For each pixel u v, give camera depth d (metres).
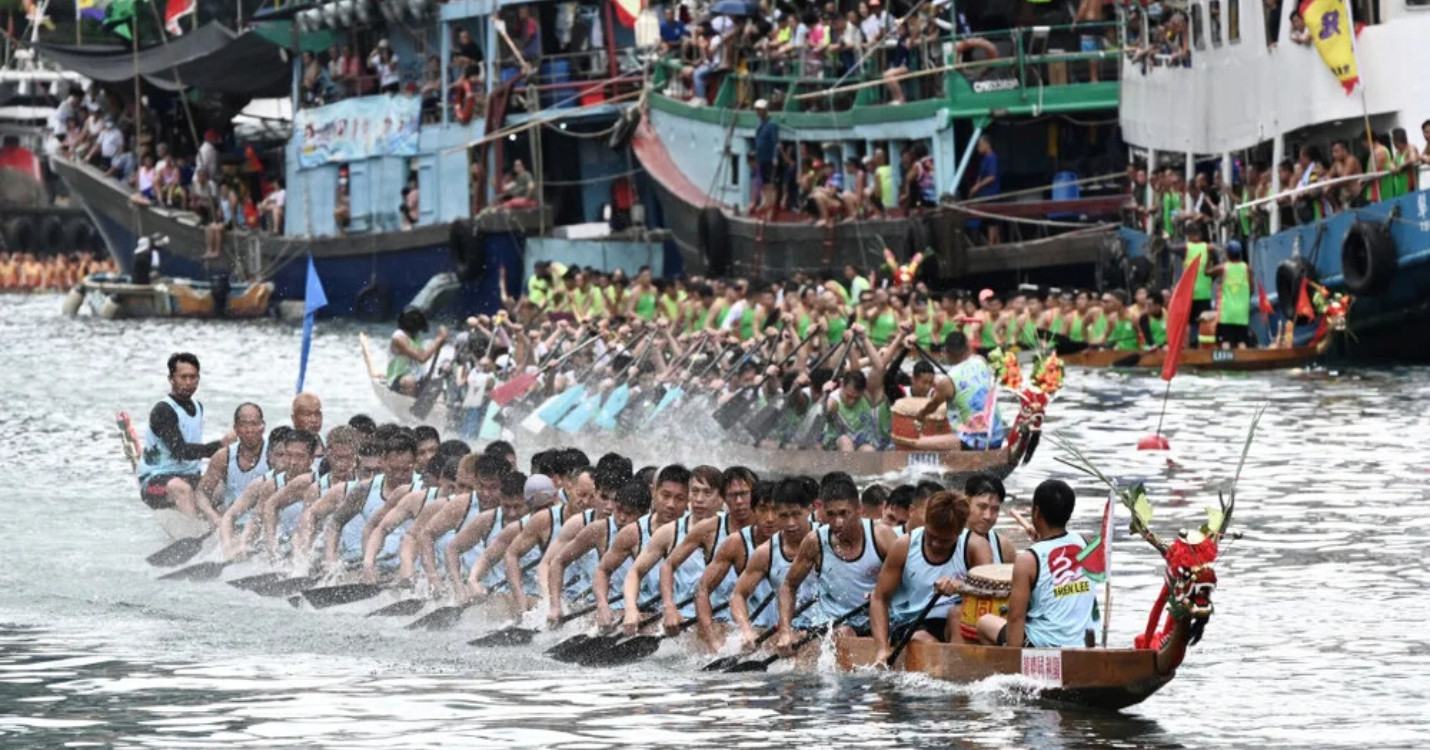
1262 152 96.00
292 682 36.72
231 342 117.56
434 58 127.38
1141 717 33.09
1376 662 36.97
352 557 45.88
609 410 69.50
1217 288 95.81
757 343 70.44
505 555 41.84
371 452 45.38
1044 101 103.88
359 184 133.62
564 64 123.50
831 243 105.88
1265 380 87.25
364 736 32.44
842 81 109.06
